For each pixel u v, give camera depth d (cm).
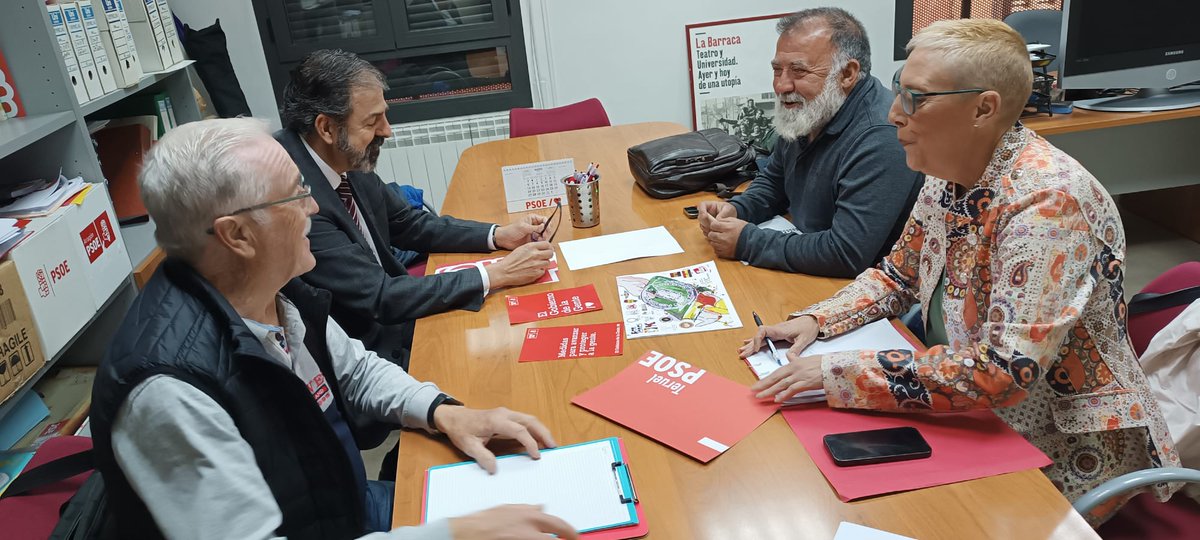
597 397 135
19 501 132
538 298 177
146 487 101
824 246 176
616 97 407
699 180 235
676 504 108
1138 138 323
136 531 107
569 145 304
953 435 118
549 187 239
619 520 106
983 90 117
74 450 147
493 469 119
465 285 179
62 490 135
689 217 219
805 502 107
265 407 113
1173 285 152
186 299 111
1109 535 126
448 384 145
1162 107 301
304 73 184
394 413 138
